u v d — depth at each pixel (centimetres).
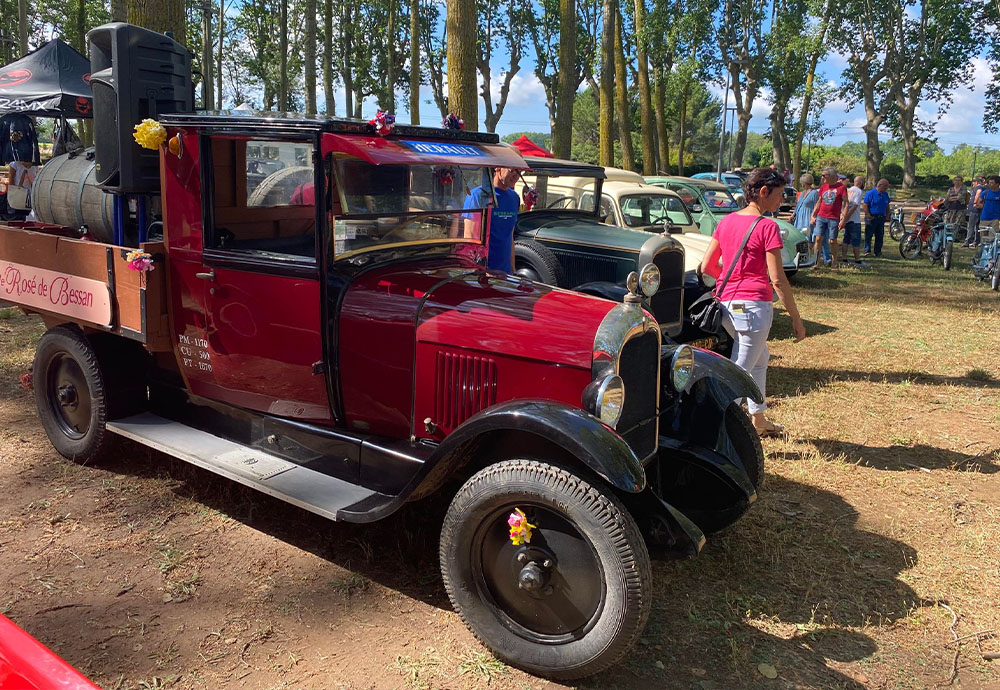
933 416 632
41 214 536
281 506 437
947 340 895
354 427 380
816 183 5141
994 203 1560
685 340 734
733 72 3544
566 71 1596
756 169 490
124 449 495
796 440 572
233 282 390
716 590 368
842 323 984
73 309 455
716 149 7975
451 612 343
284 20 2750
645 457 362
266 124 357
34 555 375
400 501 322
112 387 450
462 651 315
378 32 4122
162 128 390
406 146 364
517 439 336
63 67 1072
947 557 405
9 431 533
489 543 308
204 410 437
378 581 365
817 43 3778
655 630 335
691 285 764
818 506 461
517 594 303
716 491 404
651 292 378
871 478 504
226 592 351
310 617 335
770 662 315
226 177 397
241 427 420
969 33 4050
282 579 363
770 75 3800
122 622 324
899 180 5400
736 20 3628
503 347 336
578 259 800
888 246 1952
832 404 657
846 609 356
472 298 360
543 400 307
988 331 941
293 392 390
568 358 325
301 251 380
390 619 336
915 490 486
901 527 436
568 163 898
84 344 448
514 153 425
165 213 409
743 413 418
